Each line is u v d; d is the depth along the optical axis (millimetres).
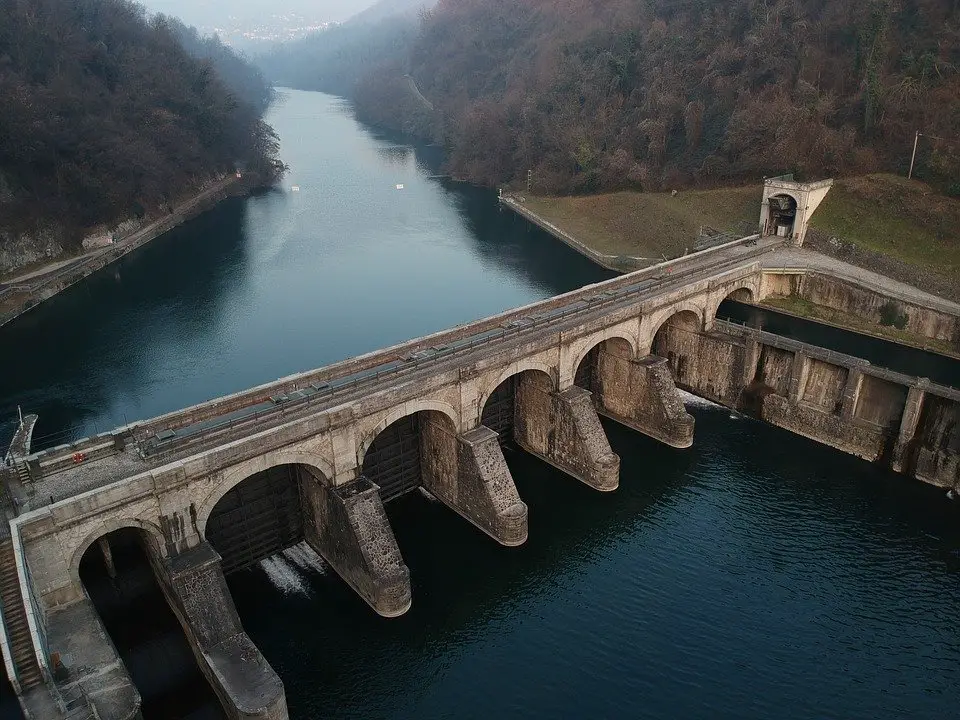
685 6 173500
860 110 114375
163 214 158375
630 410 74188
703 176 132875
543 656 46875
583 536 58125
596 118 165125
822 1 136750
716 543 57438
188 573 42000
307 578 53219
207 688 42031
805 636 48500
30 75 148250
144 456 44500
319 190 192750
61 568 39344
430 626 49031
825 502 62438
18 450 67000
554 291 116000
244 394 52219
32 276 118312
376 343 95500
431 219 163000
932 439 64500
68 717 32750
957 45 110250
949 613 50562
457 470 58938
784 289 91875
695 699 43938
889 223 96375
